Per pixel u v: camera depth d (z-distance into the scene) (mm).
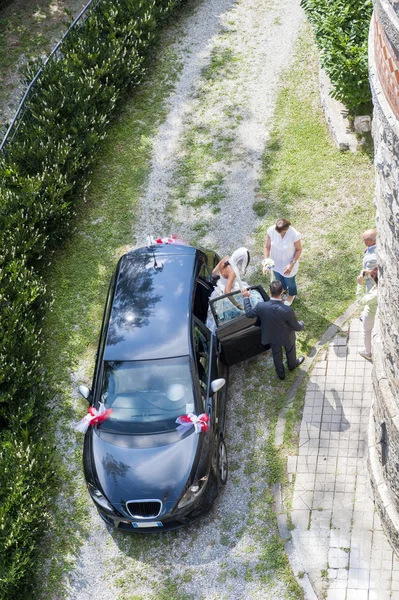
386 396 7000
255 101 14180
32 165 12484
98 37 15086
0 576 7918
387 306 6465
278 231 9438
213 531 8445
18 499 8438
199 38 15984
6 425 9672
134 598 8062
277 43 15508
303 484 8578
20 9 17172
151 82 15016
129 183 12977
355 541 7988
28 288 10773
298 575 7895
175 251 10062
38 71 14367
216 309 9562
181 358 8727
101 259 11805
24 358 10078
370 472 8156
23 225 11398
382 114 5262
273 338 9031
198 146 13461
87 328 10859
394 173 5398
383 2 4785
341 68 11922
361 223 11383
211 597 7941
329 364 9688
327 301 10453
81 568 8375
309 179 12312
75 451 9453
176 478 8109
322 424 9086
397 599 7496
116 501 8102
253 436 9195
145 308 9258
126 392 8680
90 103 13625
